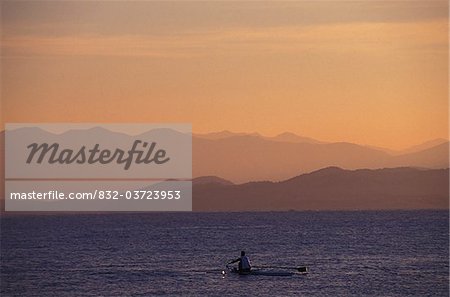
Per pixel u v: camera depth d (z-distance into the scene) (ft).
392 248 267.80
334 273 184.85
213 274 184.03
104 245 306.55
